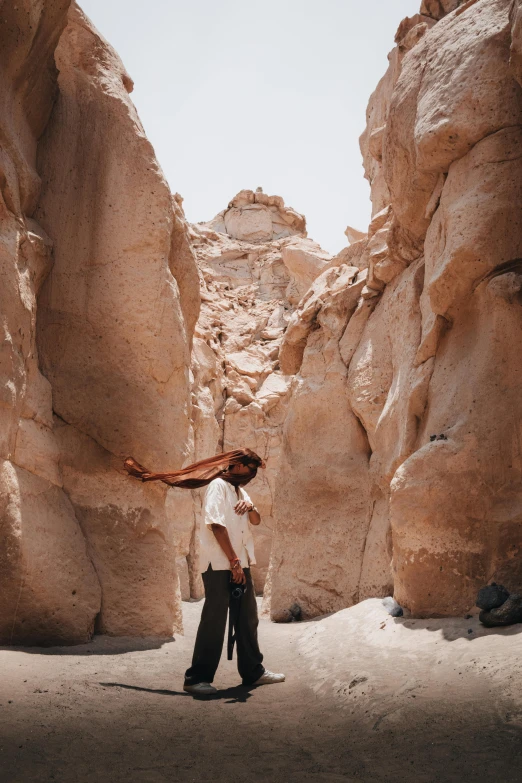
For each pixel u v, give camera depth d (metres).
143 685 4.09
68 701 3.48
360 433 8.45
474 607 5.16
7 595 4.96
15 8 5.29
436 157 6.08
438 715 3.09
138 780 2.50
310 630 6.26
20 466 5.25
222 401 15.20
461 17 6.28
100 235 6.30
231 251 20.67
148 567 5.96
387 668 4.11
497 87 5.62
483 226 5.52
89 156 6.41
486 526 5.23
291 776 2.55
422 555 5.42
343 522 8.17
